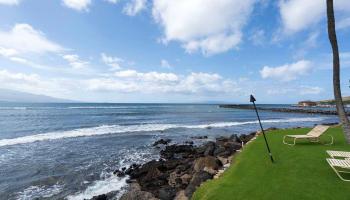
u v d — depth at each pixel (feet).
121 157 69.62
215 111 332.19
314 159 34.58
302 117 222.69
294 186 25.57
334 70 38.55
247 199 24.27
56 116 205.36
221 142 78.59
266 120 189.06
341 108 38.06
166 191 40.40
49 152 74.90
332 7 38.24
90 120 175.11
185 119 193.26
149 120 180.96
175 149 75.92
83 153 74.02
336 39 38.34
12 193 44.60
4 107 366.63
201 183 34.55
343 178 26.68
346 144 44.21
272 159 34.94
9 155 70.79
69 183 49.24
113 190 45.50
